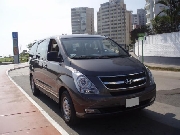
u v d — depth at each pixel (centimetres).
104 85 380
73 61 442
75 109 397
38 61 646
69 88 406
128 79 394
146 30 4972
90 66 414
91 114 379
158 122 446
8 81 1175
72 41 529
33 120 486
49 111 562
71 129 424
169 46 1895
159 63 2073
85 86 383
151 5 5794
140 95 400
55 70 488
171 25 2422
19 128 439
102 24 9188
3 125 461
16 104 637
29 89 907
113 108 387
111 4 8750
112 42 580
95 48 525
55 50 536
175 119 461
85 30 7119
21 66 2672
